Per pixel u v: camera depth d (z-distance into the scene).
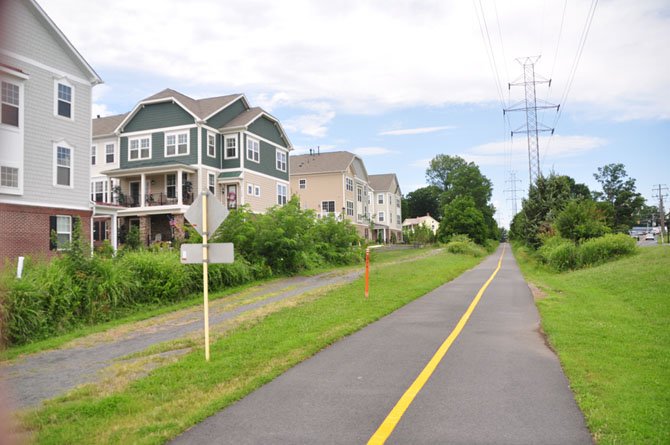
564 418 5.08
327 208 58.91
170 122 36.84
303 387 6.33
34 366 8.64
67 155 23.53
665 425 4.75
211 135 37.16
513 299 14.50
